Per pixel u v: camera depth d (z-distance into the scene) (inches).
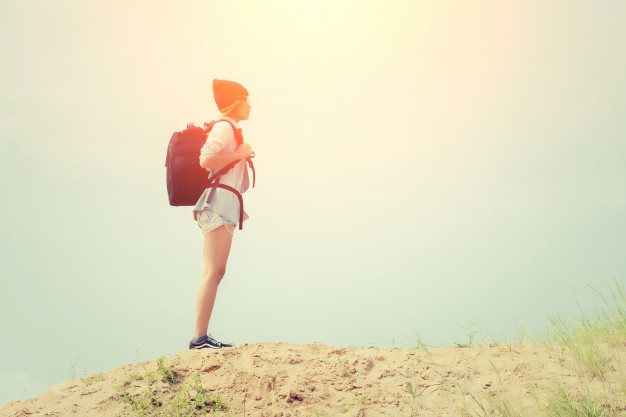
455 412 145.6
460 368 166.2
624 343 167.6
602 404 139.2
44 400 168.9
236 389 161.5
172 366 175.5
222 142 190.4
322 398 155.3
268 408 152.5
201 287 189.6
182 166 190.7
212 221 189.5
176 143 193.9
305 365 172.1
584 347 167.6
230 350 183.9
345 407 150.1
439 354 178.7
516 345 180.5
